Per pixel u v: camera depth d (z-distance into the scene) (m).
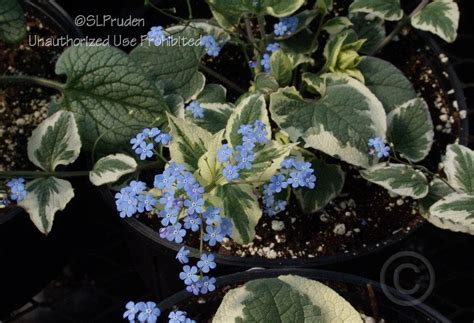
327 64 0.34
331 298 0.25
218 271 0.31
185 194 0.25
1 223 0.31
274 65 0.32
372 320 0.28
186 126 0.27
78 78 0.32
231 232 0.26
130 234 0.33
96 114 0.32
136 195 0.25
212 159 0.26
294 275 0.26
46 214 0.30
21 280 0.34
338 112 0.31
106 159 0.31
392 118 0.33
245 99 0.28
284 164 0.26
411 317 0.28
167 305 0.28
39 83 0.33
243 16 0.37
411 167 0.31
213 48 0.33
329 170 0.32
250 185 0.28
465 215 0.28
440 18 0.33
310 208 0.32
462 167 0.30
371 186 0.34
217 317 0.25
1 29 0.32
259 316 0.25
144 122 0.32
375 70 0.34
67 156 0.31
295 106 0.31
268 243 0.32
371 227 0.32
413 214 0.33
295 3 0.31
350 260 0.31
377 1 0.34
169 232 0.24
